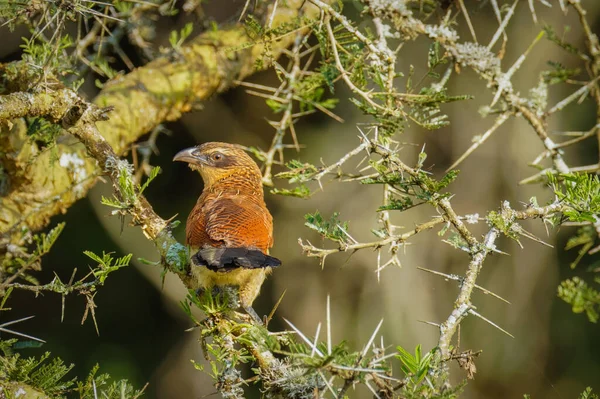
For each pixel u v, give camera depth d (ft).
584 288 25.30
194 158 33.24
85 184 31.01
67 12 24.67
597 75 31.86
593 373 58.29
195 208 30.25
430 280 57.16
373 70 28.27
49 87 25.55
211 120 61.77
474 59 30.22
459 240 21.91
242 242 26.53
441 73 54.95
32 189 29.84
